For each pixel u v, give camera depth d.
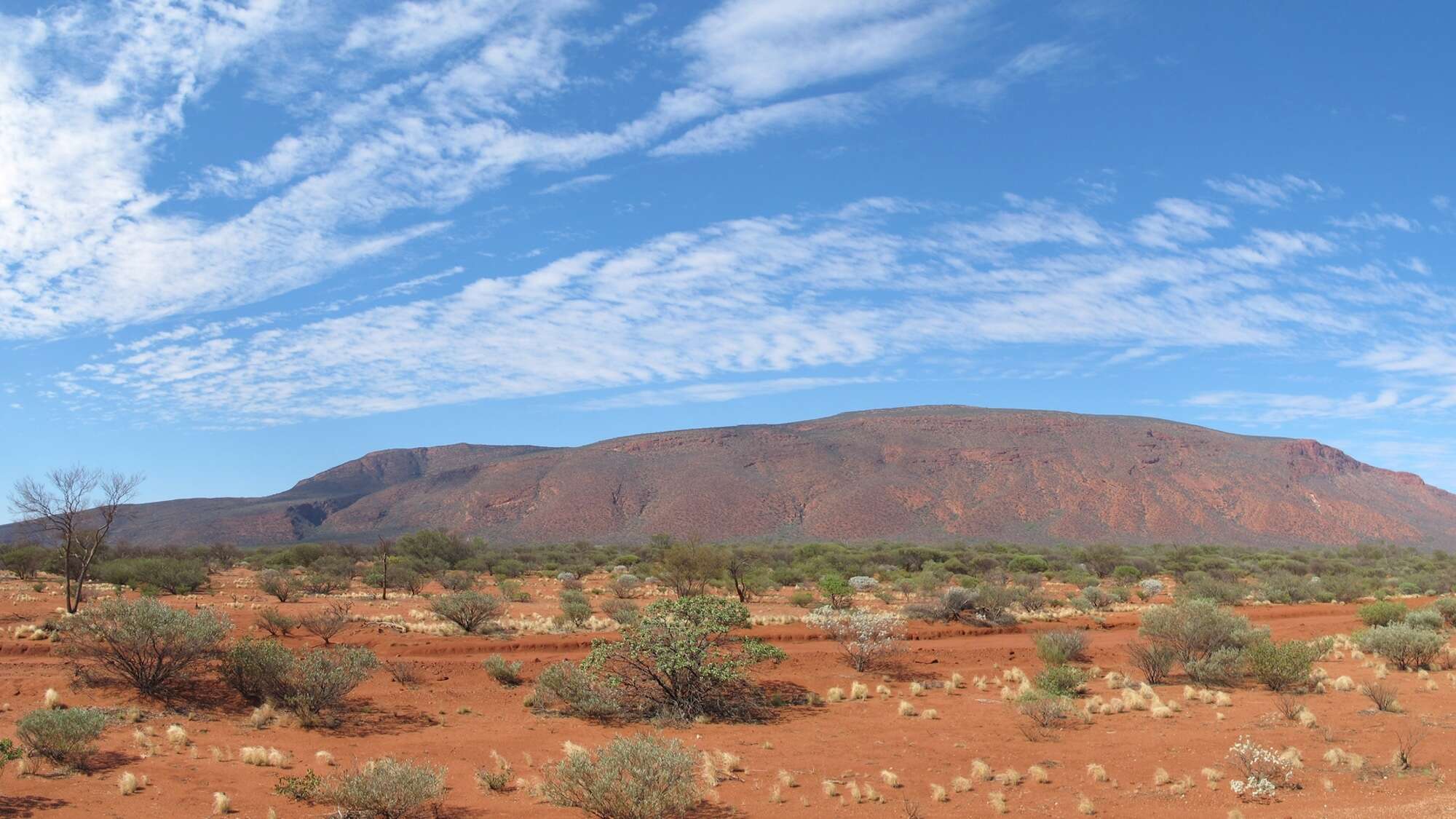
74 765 15.84
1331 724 19.69
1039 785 16.05
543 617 37.62
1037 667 29.27
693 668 22.36
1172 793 15.23
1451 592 60.28
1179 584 67.25
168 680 21.77
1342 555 129.12
